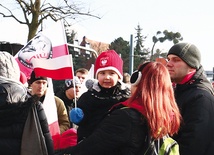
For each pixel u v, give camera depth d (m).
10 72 2.44
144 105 2.23
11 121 2.34
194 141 2.77
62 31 3.72
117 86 3.03
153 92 2.26
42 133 2.41
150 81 2.29
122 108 2.27
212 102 2.89
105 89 2.98
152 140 2.23
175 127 2.36
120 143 2.20
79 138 2.92
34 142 2.35
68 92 4.94
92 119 2.88
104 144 2.21
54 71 3.37
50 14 11.57
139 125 2.22
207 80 3.18
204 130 2.79
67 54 3.65
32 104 2.40
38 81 3.71
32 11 11.09
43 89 3.75
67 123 4.27
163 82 2.30
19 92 2.39
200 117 2.81
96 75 3.15
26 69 4.02
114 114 2.26
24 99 2.42
